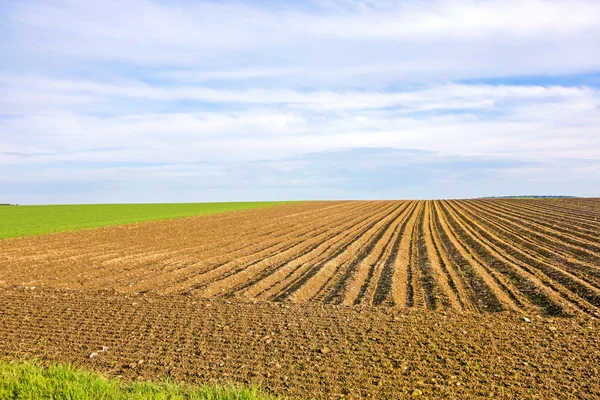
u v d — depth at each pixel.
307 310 13.05
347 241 29.44
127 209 61.69
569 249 23.14
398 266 20.12
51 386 6.96
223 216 50.53
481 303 14.55
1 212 53.84
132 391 7.25
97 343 10.40
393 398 7.61
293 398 7.57
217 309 13.18
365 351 9.72
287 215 52.19
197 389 7.51
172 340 10.53
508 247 24.58
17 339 10.68
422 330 11.08
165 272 19.48
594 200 69.38
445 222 41.31
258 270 19.95
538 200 74.31
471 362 9.09
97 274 18.98
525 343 10.20
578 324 11.68
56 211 56.06
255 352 9.73
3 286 16.34
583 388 7.98
